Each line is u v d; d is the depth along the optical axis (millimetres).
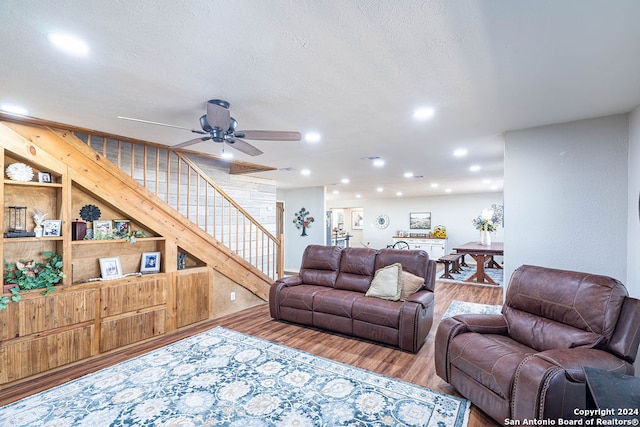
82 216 3316
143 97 2297
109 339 3156
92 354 3029
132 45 1607
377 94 2270
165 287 3680
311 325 3930
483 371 2062
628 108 2564
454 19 1415
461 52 1703
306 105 2473
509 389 1869
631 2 1291
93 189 3184
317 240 8383
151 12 1341
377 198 11852
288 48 1653
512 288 2668
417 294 3480
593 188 2805
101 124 2945
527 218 3090
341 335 3664
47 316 2760
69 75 1943
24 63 1784
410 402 2289
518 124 2959
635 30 1487
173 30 1479
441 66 1859
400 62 1812
